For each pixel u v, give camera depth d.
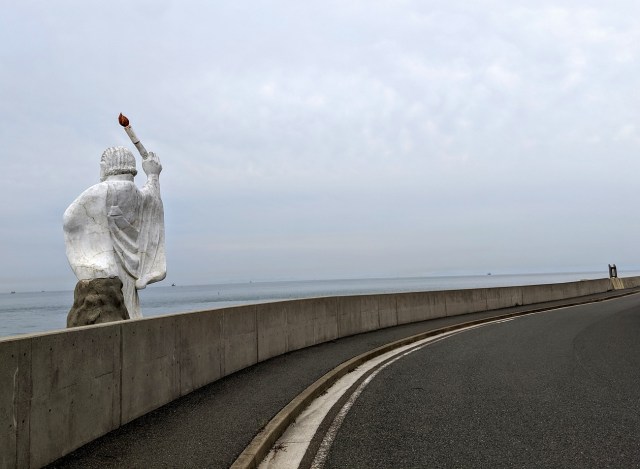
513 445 5.99
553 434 6.38
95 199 12.02
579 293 37.28
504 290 28.62
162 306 101.19
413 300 21.22
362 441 6.24
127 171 12.84
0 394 4.59
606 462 5.41
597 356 12.20
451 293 24.05
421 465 5.40
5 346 4.68
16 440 4.75
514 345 14.36
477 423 6.90
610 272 46.06
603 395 8.34
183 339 8.36
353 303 17.19
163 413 7.12
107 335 6.33
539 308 27.08
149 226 13.34
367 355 12.59
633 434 6.34
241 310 10.79
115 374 6.46
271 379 9.54
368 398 8.47
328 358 12.01
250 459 5.31
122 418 6.57
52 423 5.26
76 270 11.76
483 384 9.36
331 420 7.20
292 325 13.40
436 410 7.61
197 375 8.75
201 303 114.06
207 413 7.11
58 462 5.24
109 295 11.55
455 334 17.41
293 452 5.92
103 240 12.05
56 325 64.62
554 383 9.31
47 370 5.23
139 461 5.28
